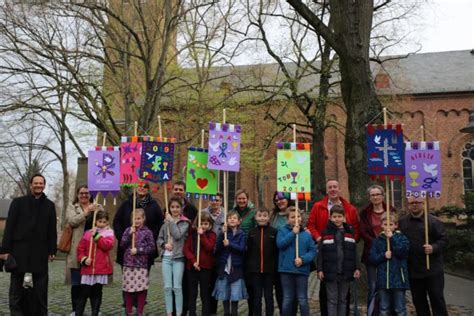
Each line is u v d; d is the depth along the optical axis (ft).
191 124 60.90
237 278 21.81
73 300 23.89
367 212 22.66
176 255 22.88
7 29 44.37
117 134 49.70
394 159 22.35
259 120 78.23
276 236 21.91
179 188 25.13
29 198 22.31
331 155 99.45
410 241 21.30
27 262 21.36
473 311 29.35
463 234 54.60
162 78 55.83
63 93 48.85
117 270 54.19
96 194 24.27
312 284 45.32
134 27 56.13
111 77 51.72
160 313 26.50
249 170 94.68
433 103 99.35
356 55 30.17
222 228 22.99
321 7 53.98
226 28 56.08
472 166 96.43
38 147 71.92
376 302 20.84
